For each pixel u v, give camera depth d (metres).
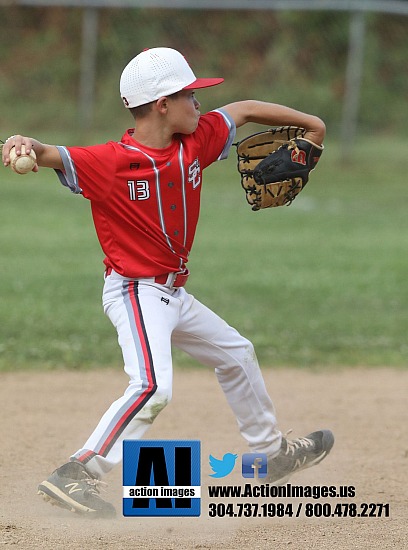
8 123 74.69
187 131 14.41
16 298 33.16
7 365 26.25
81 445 19.69
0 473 17.53
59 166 13.87
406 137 77.31
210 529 14.34
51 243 43.84
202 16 80.56
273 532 14.30
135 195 14.18
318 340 29.55
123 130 72.94
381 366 27.58
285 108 15.89
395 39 82.06
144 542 13.48
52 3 68.38
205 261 40.47
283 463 16.20
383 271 39.75
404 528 14.64
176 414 22.17
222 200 58.59
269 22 81.69
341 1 77.31
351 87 68.75
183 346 15.46
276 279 37.47
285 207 56.75
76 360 26.86
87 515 14.16
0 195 56.84
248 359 15.59
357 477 17.72
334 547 13.56
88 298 33.78
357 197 60.75
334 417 22.41
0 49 81.31
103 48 77.31
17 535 13.67
